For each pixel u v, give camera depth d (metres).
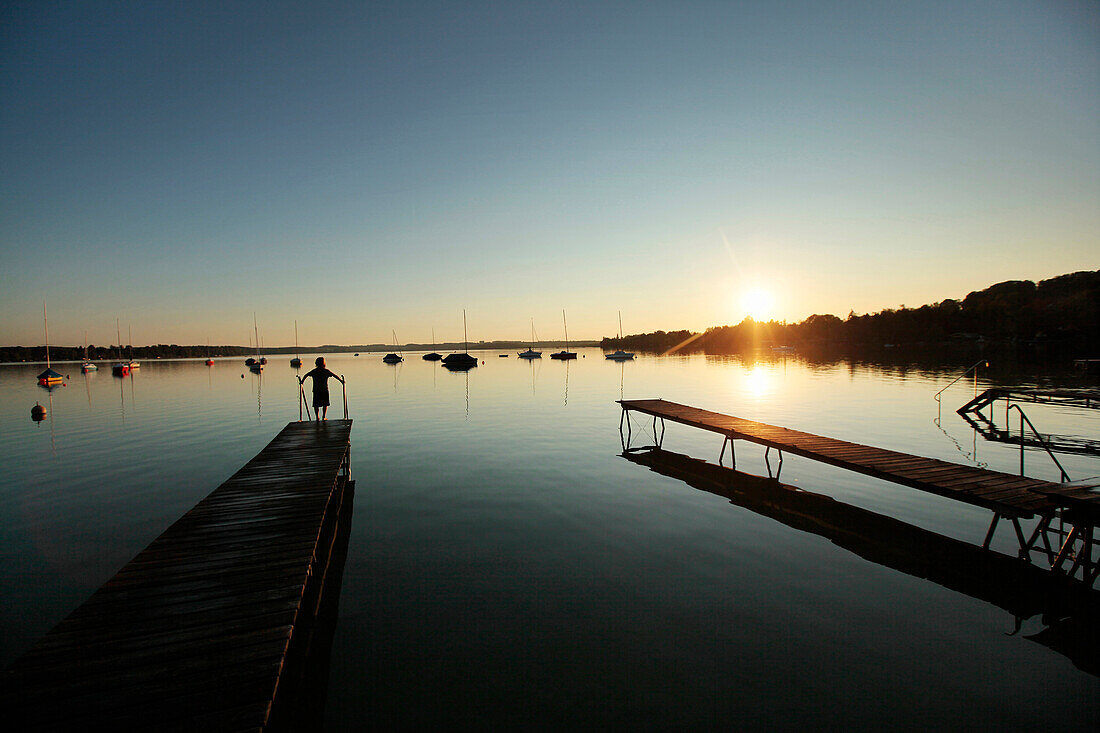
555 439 17.92
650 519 9.57
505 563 7.66
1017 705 4.59
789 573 7.25
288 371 74.31
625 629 5.84
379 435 19.05
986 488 8.18
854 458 10.30
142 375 65.88
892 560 7.67
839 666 5.16
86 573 7.64
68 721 3.35
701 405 25.33
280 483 9.14
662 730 4.27
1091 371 45.03
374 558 7.89
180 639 4.25
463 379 49.56
